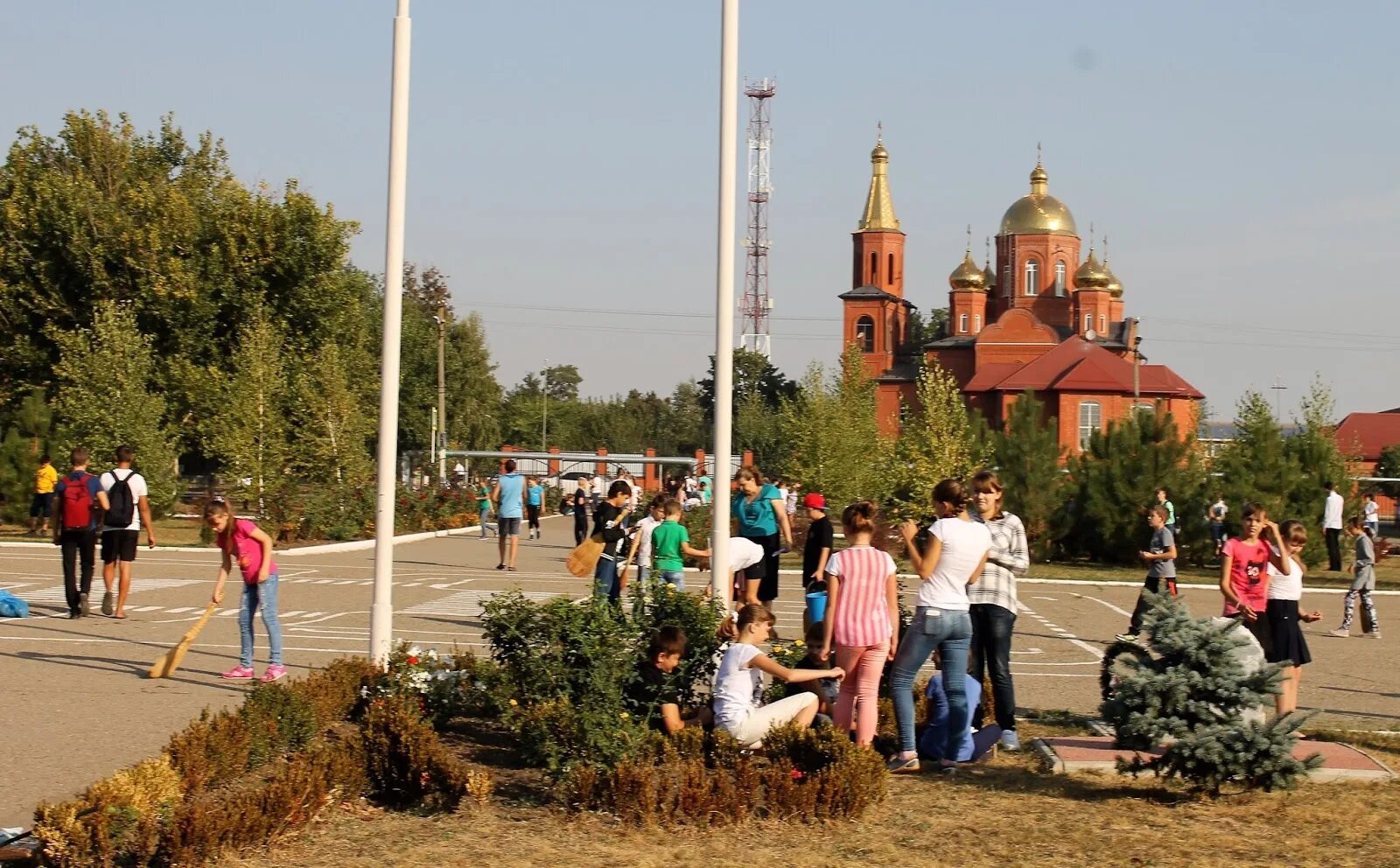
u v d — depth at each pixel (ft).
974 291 340.59
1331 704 41.78
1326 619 75.31
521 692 31.19
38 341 186.19
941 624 30.04
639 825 25.05
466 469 229.25
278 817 23.50
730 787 25.23
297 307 190.49
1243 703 26.99
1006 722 32.50
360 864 22.66
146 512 58.29
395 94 37.01
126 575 57.57
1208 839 24.58
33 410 130.00
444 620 59.93
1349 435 334.85
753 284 312.09
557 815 25.71
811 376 139.85
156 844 22.50
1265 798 27.45
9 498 122.11
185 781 25.25
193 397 175.52
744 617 30.48
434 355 281.33
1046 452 118.42
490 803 26.63
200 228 189.57
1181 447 114.93
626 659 30.09
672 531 52.34
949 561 30.37
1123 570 109.19
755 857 23.32
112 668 43.06
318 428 147.33
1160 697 27.22
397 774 26.63
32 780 27.99
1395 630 68.54
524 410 395.14
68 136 197.47
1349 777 29.07
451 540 135.44
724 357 36.47
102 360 135.64
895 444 147.33
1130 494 113.09
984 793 28.19
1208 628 27.35
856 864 22.94
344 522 120.98
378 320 281.13
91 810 22.33
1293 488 110.52
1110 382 277.44
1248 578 35.37
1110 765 29.96
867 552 30.42
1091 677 46.29
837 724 30.48
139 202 185.47
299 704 30.48
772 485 51.06
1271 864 23.11
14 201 184.03
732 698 29.66
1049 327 303.89
